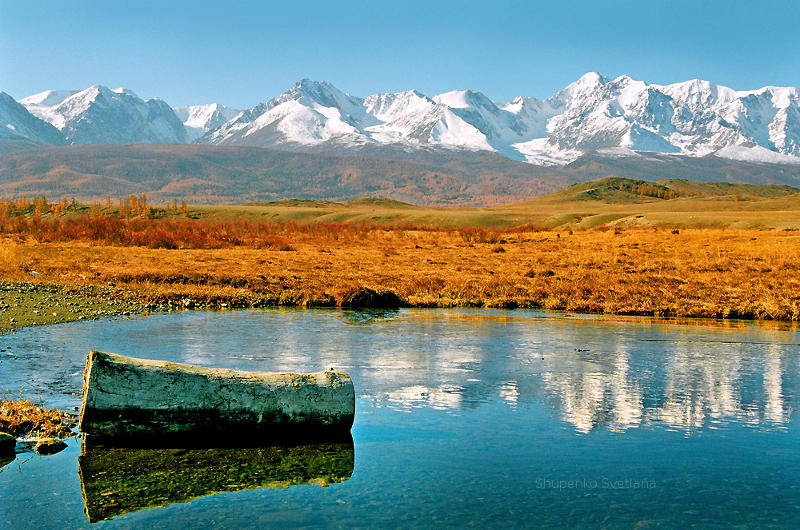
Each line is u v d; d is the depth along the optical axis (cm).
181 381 1173
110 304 2820
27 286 3009
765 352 2055
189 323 2481
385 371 1719
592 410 1375
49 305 2612
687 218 16525
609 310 3070
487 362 1852
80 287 3172
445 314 2959
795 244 6291
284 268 4584
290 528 849
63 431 1190
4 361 1675
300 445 1165
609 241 7894
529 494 959
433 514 891
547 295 3528
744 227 14388
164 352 1878
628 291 3534
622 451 1137
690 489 982
